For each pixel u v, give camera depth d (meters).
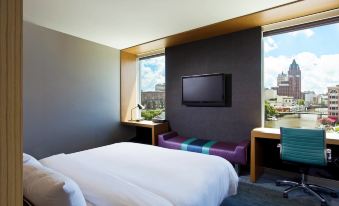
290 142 2.37
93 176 1.47
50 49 3.32
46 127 3.30
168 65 4.28
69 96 3.61
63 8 2.55
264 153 3.19
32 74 3.12
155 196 1.23
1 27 0.35
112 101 4.38
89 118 3.94
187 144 3.37
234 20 2.93
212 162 1.90
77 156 2.08
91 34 3.54
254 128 3.15
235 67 3.43
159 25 3.12
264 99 3.29
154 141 3.92
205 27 3.19
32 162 1.36
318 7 2.52
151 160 1.96
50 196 0.95
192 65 3.93
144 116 4.88
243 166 3.23
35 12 2.66
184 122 4.07
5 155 0.36
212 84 3.61
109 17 2.83
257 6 2.51
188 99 3.92
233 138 3.46
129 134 4.77
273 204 2.22
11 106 0.37
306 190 2.44
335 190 2.54
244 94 3.34
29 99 3.09
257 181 2.82
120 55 4.53
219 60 3.60
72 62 3.64
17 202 0.38
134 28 3.25
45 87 3.28
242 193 2.47
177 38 3.73
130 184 1.37
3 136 0.36
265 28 3.20
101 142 4.16
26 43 3.04
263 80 3.26
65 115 3.56
